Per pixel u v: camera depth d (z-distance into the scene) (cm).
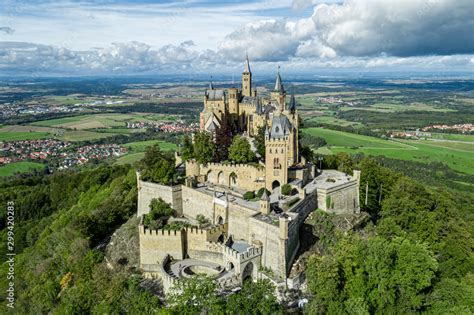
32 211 18012
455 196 16900
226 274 8431
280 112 11875
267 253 8506
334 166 14512
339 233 10038
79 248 10962
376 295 7775
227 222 9981
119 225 12131
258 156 12712
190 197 11269
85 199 15738
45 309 10162
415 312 7912
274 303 6669
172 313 6431
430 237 10912
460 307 7612
